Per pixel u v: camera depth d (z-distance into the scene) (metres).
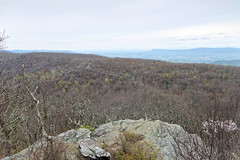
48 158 3.62
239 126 4.68
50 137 4.33
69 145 5.02
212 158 2.82
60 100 13.80
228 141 2.88
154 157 4.89
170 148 5.27
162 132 6.13
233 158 2.63
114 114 12.88
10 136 5.19
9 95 5.86
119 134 5.91
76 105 11.34
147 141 5.61
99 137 5.77
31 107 6.01
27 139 3.69
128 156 4.91
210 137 3.10
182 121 13.85
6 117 5.46
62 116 9.30
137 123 7.10
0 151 4.58
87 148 4.70
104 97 32.81
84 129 6.22
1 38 6.18
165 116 15.38
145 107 18.28
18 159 4.02
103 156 4.51
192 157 2.92
